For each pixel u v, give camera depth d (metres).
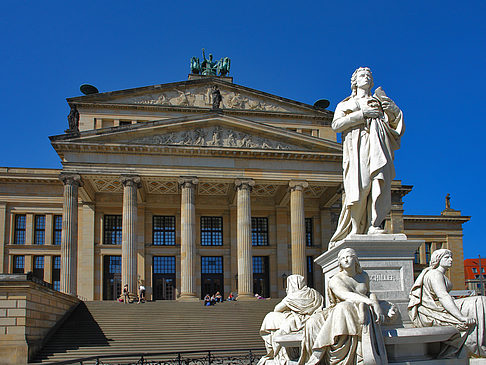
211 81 79.44
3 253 72.44
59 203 74.69
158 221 75.62
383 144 8.89
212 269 75.56
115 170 63.34
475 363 7.30
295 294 9.11
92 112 75.75
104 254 72.12
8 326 38.69
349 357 6.68
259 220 78.31
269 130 67.62
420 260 92.50
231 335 46.00
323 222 77.75
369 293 7.64
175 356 38.66
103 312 51.75
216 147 65.44
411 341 7.06
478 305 7.59
